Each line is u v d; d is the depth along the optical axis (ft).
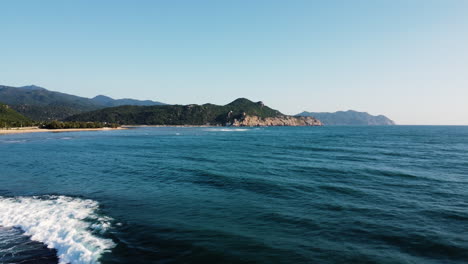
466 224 43.21
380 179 77.66
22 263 30.22
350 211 49.42
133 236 37.55
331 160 117.80
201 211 48.96
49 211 48.11
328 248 34.78
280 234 39.01
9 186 68.03
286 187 67.77
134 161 115.44
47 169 94.43
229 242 36.11
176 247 34.47
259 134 417.08
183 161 115.65
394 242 36.73
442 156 132.16
